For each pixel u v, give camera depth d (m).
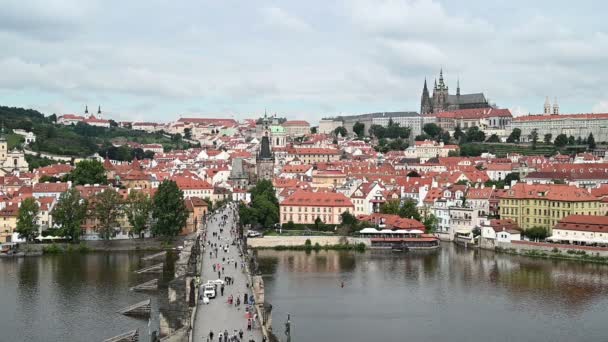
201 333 157.75
